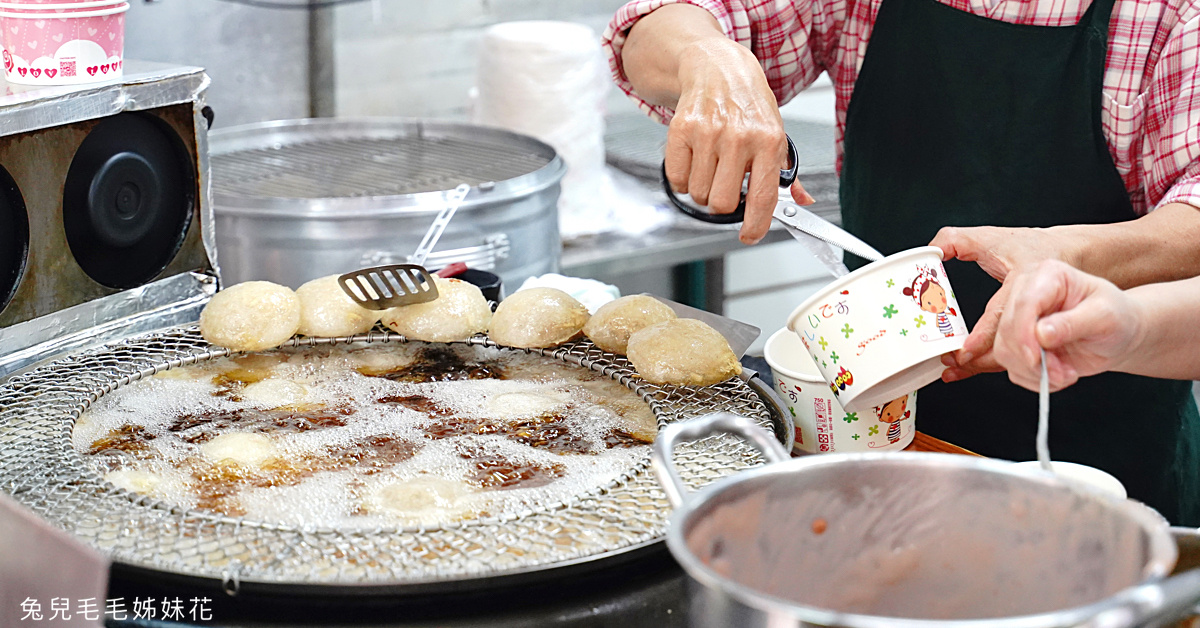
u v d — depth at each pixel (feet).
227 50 6.40
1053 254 2.87
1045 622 1.20
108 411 2.90
